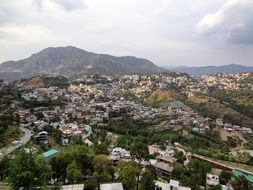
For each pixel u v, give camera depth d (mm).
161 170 146875
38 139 189875
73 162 115312
